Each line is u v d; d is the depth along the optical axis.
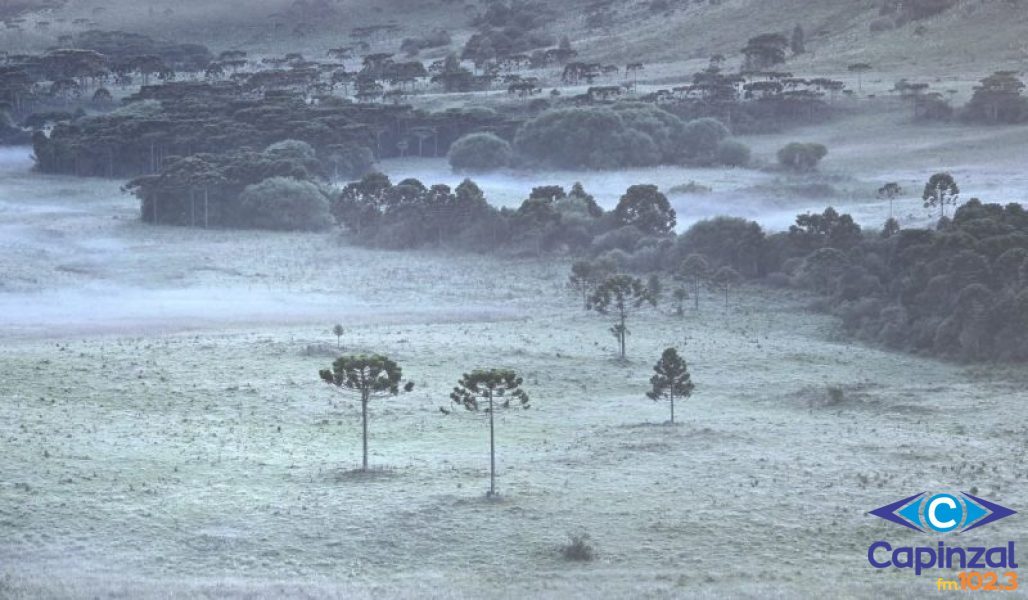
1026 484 158.00
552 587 115.94
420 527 141.50
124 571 124.81
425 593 112.44
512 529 140.38
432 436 199.25
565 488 159.25
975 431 197.12
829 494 154.25
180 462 172.75
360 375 171.62
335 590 113.88
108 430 192.38
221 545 134.88
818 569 122.44
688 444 187.25
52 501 149.38
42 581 116.31
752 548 131.75
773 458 175.75
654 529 139.75
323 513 147.12
